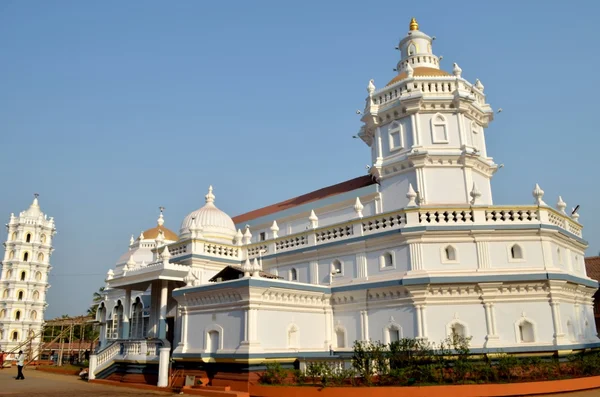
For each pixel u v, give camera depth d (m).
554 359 21.28
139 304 37.41
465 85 32.41
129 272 31.67
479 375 18.81
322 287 25.36
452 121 31.59
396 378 19.00
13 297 78.56
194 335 24.62
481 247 23.03
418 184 30.52
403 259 23.72
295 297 24.19
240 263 31.78
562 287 22.75
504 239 23.19
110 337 41.34
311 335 24.69
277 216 38.47
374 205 32.44
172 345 29.86
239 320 22.33
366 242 25.19
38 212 85.00
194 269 29.81
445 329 22.17
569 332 22.97
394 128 32.66
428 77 32.06
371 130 34.69
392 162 31.78
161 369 23.83
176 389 22.16
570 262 25.53
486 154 33.69
